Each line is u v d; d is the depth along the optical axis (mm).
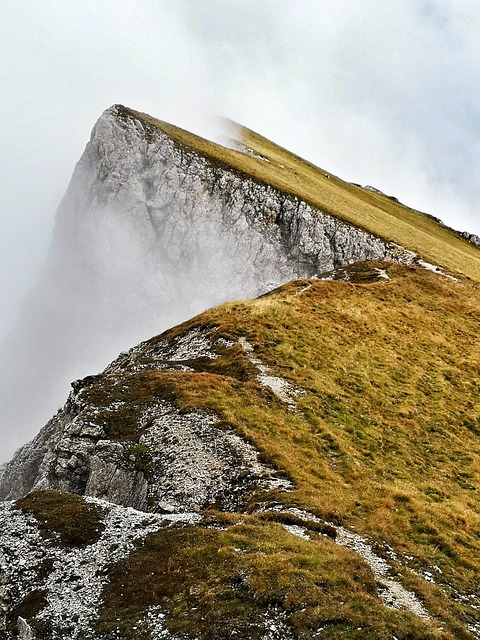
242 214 118688
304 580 16406
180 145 123312
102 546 19906
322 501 23844
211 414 31234
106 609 16641
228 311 49281
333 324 49438
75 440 30641
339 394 37781
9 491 46812
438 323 56594
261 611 15297
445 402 40844
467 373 46812
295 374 38719
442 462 33000
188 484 25906
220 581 16656
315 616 14781
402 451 32750
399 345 49156
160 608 16250
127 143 121312
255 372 38000
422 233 128250
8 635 16328
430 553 21734
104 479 28297
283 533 19938
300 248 116562
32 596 17422
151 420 31469
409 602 17141
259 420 31375
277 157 159500
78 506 22422
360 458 30562
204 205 119062
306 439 30797
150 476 27344
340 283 62031
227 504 24562
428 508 25641
